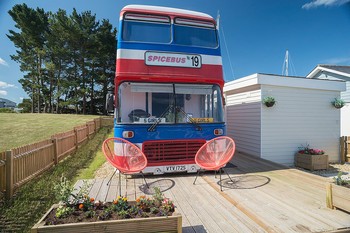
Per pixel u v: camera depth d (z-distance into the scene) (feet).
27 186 16.83
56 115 87.81
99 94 116.98
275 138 28.58
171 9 18.71
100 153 30.63
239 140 32.27
